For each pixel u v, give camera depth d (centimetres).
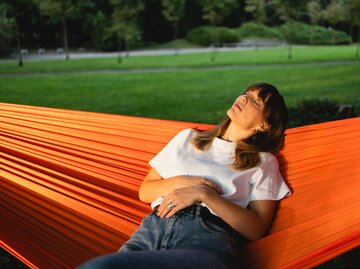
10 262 292
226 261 163
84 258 200
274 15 3716
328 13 3128
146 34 3434
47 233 218
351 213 188
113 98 1173
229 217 173
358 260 286
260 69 1780
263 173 185
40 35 3008
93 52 2984
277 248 173
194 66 1958
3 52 2458
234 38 3347
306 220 186
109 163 242
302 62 2031
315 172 198
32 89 1293
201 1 3105
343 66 1805
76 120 246
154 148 231
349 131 203
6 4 2727
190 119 903
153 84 1419
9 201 249
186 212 175
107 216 220
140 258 149
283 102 192
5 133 275
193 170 189
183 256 155
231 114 190
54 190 247
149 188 195
